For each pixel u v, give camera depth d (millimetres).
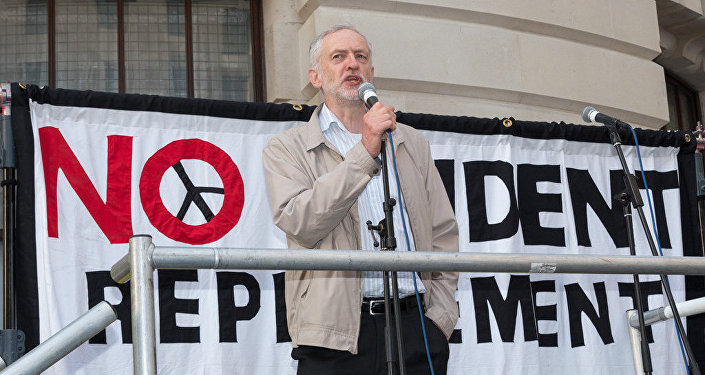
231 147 3834
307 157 3223
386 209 2748
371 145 2861
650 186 4473
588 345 4129
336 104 3307
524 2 5648
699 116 7777
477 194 4129
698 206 4531
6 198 3430
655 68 6297
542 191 4254
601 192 4371
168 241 3652
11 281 3363
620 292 4246
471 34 5453
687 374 4246
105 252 3549
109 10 5168
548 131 4320
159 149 3727
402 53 5203
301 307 3037
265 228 3799
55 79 5012
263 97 5289
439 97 5340
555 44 5781
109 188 3611
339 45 3332
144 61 5164
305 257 2363
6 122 3480
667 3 6766
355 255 2404
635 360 4039
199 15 5309
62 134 3582
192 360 3594
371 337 2971
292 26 5273
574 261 2613
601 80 5926
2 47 4977
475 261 2518
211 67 5262
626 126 3523
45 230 3441
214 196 3764
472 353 3934
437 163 4117
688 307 3578
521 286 4062
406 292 3031
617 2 6160
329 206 2873
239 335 3668
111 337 3490
